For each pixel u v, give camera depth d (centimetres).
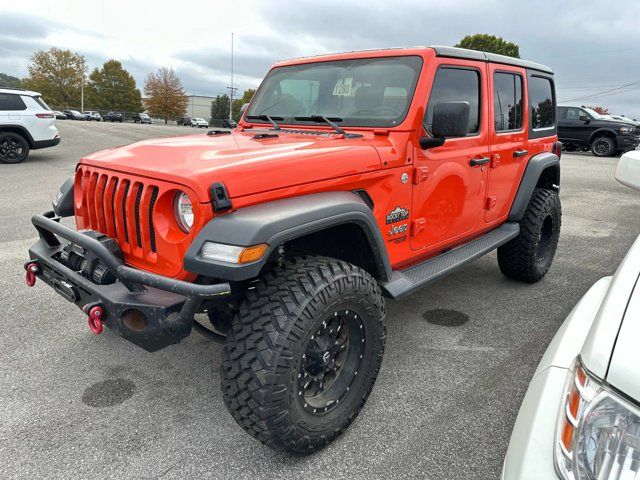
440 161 299
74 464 218
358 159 247
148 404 262
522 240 418
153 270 216
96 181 245
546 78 436
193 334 338
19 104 1141
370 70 307
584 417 117
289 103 342
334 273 212
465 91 323
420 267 308
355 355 236
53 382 280
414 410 260
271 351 193
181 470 216
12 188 843
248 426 202
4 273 443
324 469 218
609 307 131
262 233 187
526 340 342
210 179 193
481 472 217
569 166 1422
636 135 1659
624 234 653
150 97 8144
